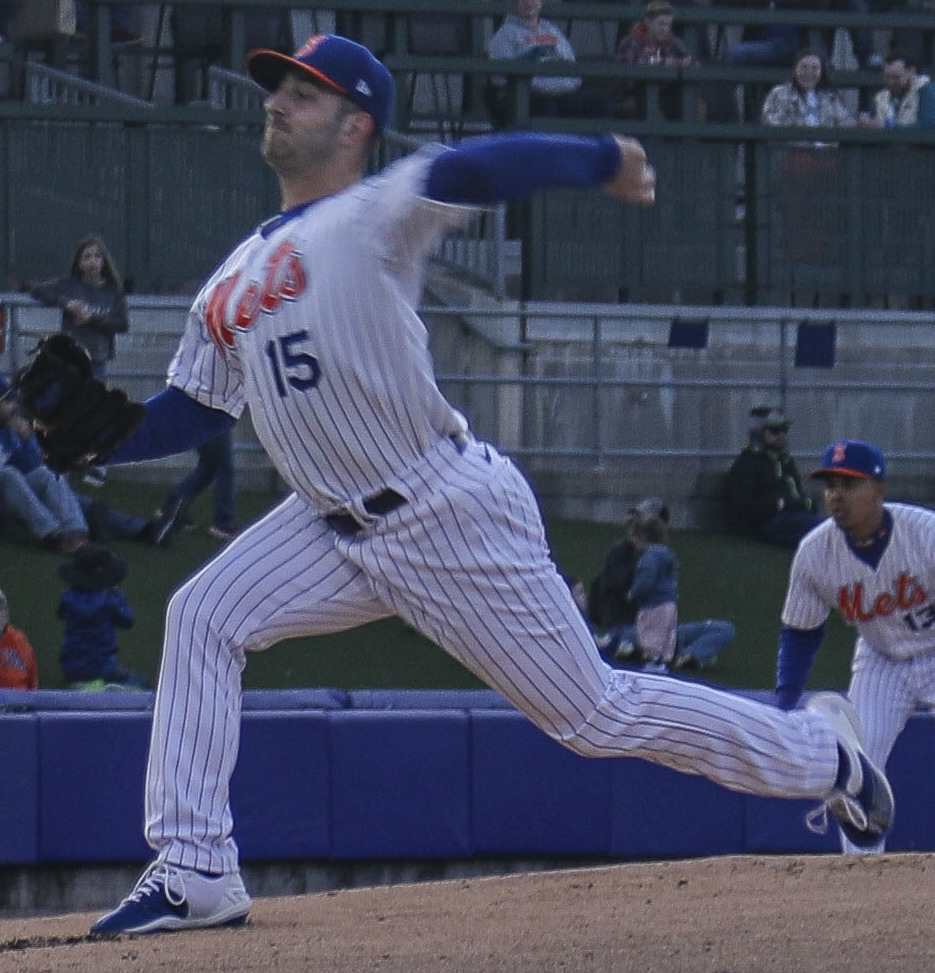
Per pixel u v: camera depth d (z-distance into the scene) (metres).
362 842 31.22
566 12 58.06
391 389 13.63
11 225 50.91
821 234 55.53
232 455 45.84
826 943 12.94
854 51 61.75
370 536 14.03
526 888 16.72
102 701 31.16
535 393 52.69
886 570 25.00
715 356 54.38
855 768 15.84
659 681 14.96
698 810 32.06
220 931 14.23
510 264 56.25
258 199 52.88
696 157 54.72
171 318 51.81
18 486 43.09
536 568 14.16
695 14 58.94
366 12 57.66
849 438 54.75
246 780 30.91
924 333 56.00
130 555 44.50
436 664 42.03
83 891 30.56
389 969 12.44
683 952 12.80
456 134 59.06
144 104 54.81
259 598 14.30
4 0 56.62
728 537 51.72
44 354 14.42
